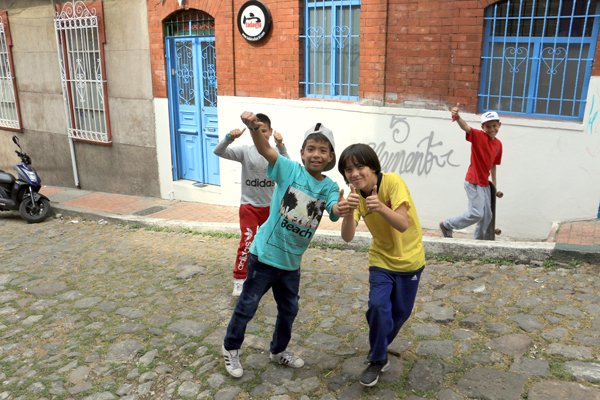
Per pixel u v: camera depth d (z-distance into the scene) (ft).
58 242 24.77
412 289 10.56
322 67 24.34
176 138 30.68
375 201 9.20
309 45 24.41
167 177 31.14
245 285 11.08
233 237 23.15
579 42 18.62
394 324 10.81
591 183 18.99
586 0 18.16
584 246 16.12
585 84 18.78
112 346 13.78
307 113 24.62
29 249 23.80
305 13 24.11
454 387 10.63
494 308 13.89
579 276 15.38
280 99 25.40
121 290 17.75
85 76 33.27
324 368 11.80
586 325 12.61
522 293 14.65
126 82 31.32
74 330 14.98
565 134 19.12
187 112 30.01
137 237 24.54
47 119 36.52
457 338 12.53
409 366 11.48
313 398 10.73
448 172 21.68
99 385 12.05
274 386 11.27
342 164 9.95
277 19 24.66
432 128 21.62
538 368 10.99
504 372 10.97
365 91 22.86
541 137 19.57
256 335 13.57
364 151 9.77
